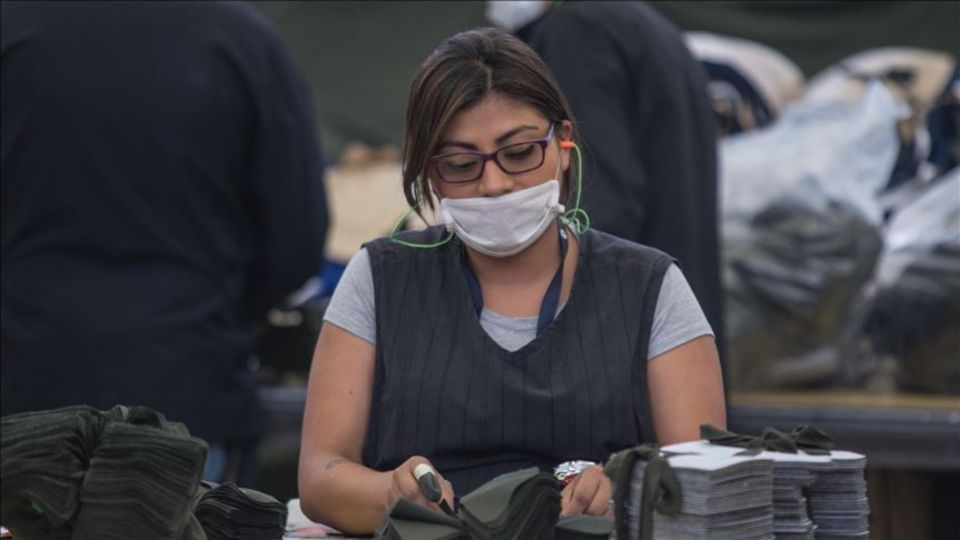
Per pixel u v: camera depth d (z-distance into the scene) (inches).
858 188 673.6
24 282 513.3
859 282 655.8
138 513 257.6
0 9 517.3
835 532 276.2
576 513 305.3
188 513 266.8
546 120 331.3
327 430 347.9
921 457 567.8
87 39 514.9
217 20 527.2
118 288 512.1
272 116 534.6
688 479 251.6
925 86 767.7
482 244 332.2
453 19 802.2
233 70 526.0
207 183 524.7
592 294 345.1
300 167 544.7
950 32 788.6
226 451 537.3
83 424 260.5
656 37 510.0
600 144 490.3
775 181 663.1
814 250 651.5
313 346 661.3
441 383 338.6
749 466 257.3
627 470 263.7
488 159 326.0
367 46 803.4
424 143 330.6
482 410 335.6
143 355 509.0
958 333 644.1
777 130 703.1
